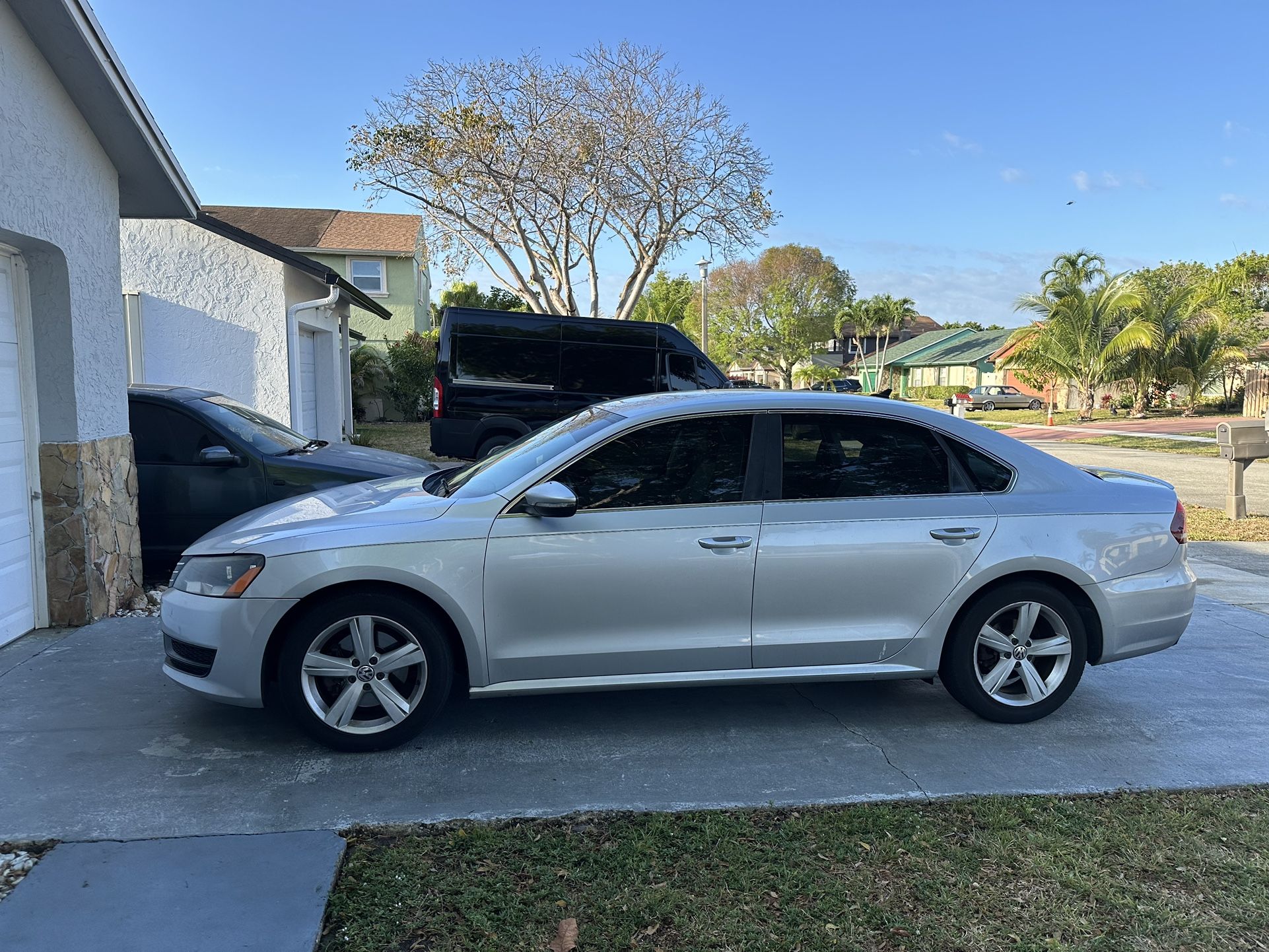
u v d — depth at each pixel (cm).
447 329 1225
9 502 525
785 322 5275
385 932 272
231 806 343
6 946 259
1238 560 862
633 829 334
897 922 283
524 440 482
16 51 486
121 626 563
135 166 618
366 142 1975
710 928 278
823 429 425
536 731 426
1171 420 3098
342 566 377
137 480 641
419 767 382
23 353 537
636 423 414
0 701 439
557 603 392
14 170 484
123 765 375
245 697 381
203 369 1425
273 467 685
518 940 271
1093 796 369
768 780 378
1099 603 430
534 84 2008
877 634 416
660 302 5922
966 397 4784
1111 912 291
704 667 409
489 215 2119
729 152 2109
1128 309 3128
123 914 276
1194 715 460
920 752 410
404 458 779
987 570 419
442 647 390
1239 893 302
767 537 405
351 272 3045
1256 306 4416
